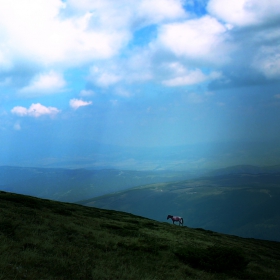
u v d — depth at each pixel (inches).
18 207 1216.8
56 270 554.6
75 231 1024.2
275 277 983.0
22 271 497.4
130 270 685.9
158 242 1172.5
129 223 1754.4
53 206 1610.5
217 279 792.9
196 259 914.7
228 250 968.3
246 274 907.4
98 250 827.4
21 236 753.0
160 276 693.3
